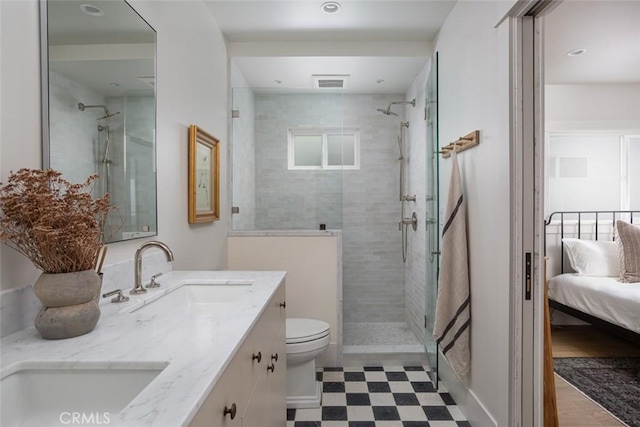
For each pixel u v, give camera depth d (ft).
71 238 3.00
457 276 7.17
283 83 11.39
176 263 6.30
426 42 9.67
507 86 5.47
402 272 12.84
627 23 7.73
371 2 7.80
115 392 2.58
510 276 5.48
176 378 2.32
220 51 8.94
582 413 7.11
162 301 4.59
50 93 3.55
